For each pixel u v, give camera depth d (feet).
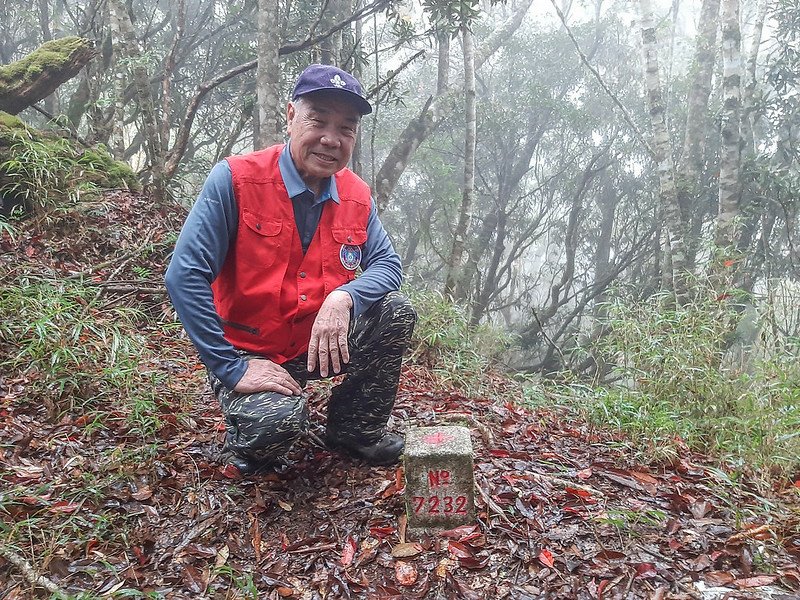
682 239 28.12
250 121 31.99
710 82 35.12
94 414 9.84
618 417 11.34
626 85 45.98
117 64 21.44
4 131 18.83
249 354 8.16
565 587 6.32
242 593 6.52
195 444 9.40
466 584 6.46
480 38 46.29
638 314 15.40
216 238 7.58
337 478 8.55
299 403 7.73
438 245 48.32
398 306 8.16
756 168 30.45
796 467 9.88
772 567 6.67
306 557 7.08
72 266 16.22
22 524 7.10
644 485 8.56
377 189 27.50
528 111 45.80
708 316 14.38
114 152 25.39
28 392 10.43
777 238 35.58
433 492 7.30
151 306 15.55
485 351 18.94
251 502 8.03
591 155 47.85
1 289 12.79
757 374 12.21
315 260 8.11
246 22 32.19
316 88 7.39
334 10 26.14
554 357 36.04
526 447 9.83
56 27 37.11
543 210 51.06
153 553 7.19
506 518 7.39
